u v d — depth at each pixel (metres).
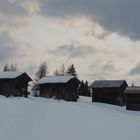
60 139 18.30
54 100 67.62
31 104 40.69
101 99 74.94
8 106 35.59
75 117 28.86
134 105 63.66
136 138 20.30
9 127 20.69
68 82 75.31
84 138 19.12
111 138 19.75
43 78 77.38
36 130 20.45
